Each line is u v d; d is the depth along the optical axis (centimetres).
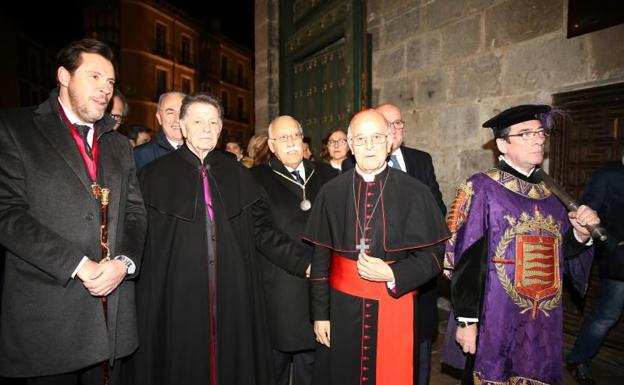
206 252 233
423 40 498
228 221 242
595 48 340
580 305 376
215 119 238
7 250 192
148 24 3244
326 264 225
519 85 396
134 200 222
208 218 238
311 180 288
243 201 249
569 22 355
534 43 383
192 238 231
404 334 206
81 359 193
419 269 204
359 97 546
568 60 358
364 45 543
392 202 214
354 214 215
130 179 224
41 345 187
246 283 242
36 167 188
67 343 190
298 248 257
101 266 189
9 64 2362
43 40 2719
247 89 4509
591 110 351
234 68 4300
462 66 451
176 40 3528
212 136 237
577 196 366
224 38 4091
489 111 425
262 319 252
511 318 209
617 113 334
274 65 816
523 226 210
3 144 187
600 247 308
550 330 211
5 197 181
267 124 817
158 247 229
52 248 181
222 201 242
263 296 258
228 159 261
